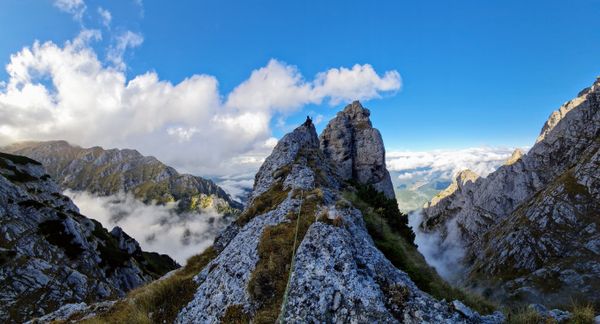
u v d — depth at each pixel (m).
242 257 19.08
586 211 96.94
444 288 20.41
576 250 87.12
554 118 158.50
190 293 18.95
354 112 115.75
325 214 18.12
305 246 15.82
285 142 50.69
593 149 113.69
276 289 15.18
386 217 35.03
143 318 17.05
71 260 86.62
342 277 13.73
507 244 107.38
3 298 63.09
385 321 11.77
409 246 30.11
